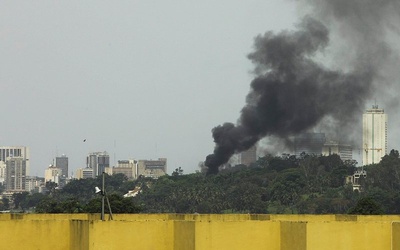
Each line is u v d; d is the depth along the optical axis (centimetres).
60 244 13238
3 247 13225
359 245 12838
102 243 12900
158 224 13038
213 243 12900
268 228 12962
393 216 16538
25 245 13262
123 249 12950
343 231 12825
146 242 12988
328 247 12781
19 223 13288
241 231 12950
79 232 13088
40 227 13275
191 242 12900
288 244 12900
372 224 12862
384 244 12875
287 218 16400
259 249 12950
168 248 13038
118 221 12988
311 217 16388
